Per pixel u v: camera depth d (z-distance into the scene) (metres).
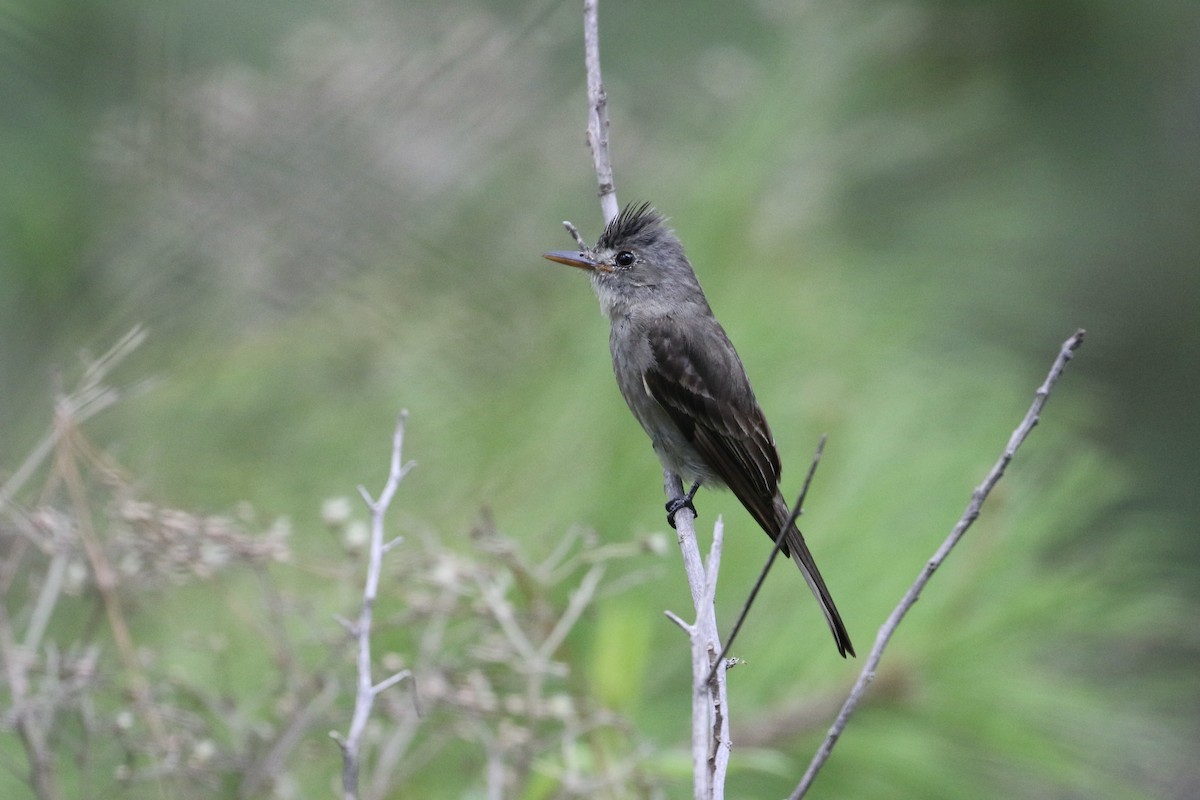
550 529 9.22
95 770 8.79
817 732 8.51
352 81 11.04
